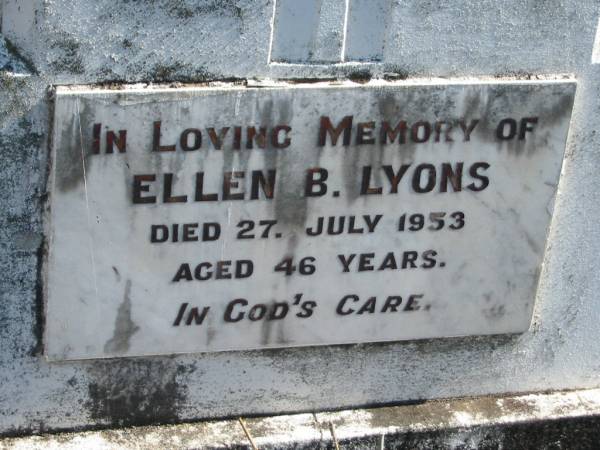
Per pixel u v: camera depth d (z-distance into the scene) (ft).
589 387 4.41
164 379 4.00
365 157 3.76
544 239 4.04
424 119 3.76
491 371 4.29
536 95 3.82
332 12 3.65
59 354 3.81
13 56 3.49
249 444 4.05
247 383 4.08
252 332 3.95
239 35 3.59
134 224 3.68
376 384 4.20
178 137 3.59
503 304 4.11
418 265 3.97
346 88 3.66
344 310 3.98
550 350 4.30
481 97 3.77
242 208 3.74
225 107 3.59
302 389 4.14
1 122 3.52
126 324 3.82
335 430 4.13
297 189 3.75
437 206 3.89
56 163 3.55
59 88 3.51
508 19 3.77
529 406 4.32
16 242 3.69
